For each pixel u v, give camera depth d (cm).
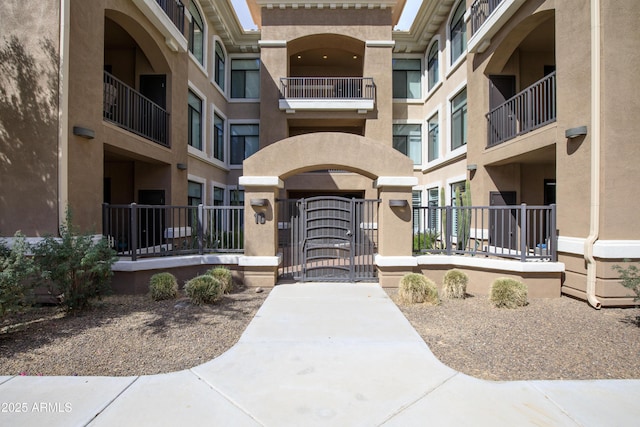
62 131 669
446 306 671
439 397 343
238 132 1836
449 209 849
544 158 1030
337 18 1591
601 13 676
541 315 619
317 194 1817
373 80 1582
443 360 433
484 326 558
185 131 1238
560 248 755
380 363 417
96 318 586
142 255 796
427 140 1781
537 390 357
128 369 405
